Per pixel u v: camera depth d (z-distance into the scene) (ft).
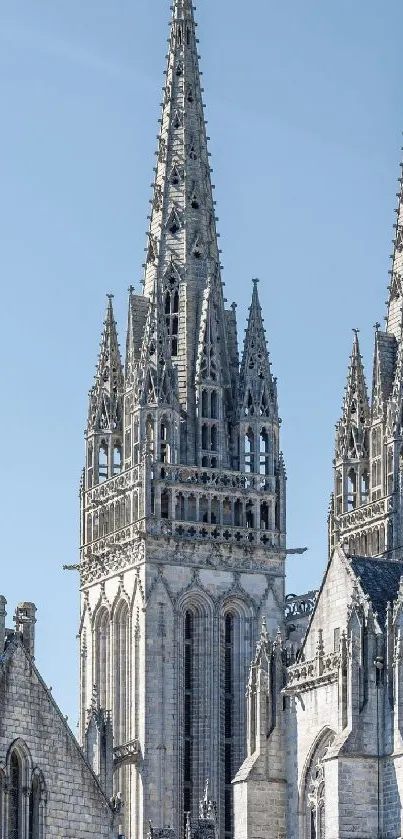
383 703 640.17
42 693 534.78
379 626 644.27
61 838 532.73
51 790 532.73
